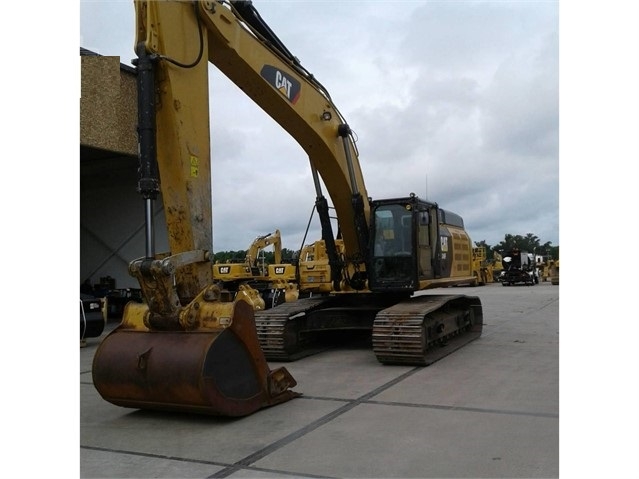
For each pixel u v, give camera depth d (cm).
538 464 425
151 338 568
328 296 1072
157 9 555
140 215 1778
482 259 3809
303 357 927
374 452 457
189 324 558
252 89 715
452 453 451
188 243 581
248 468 430
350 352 980
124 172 1814
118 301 1762
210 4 617
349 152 900
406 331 815
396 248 930
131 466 439
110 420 570
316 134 819
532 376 732
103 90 1308
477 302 1151
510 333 1158
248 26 696
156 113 573
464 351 941
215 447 480
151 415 586
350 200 926
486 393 645
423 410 579
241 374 571
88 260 1906
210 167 612
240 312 572
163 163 580
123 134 1340
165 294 544
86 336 1152
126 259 1809
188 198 577
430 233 975
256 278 1873
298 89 771
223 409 541
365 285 977
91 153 1630
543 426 517
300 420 553
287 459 447
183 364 532
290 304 1005
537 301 2028
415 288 912
